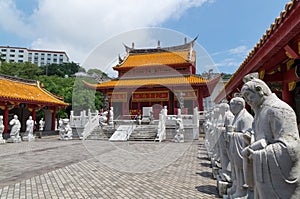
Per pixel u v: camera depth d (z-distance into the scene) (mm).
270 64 8672
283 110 2799
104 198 6395
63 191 7035
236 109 5141
